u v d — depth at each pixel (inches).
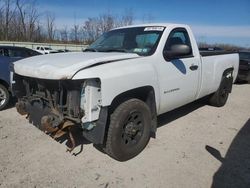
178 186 124.6
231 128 199.9
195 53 194.7
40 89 142.2
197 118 221.3
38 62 143.3
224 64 240.4
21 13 1861.5
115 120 137.1
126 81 134.8
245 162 147.3
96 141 131.2
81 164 141.9
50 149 157.6
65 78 121.0
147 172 135.7
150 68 149.6
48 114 138.3
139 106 145.9
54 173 133.1
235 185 126.1
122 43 177.3
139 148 151.3
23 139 171.8
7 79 237.1
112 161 145.6
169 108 177.3
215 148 164.1
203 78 206.2
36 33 1918.1
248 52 495.2
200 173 135.4
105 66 130.5
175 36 177.5
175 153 155.9
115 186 124.0
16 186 122.4
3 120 209.2
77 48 1587.1
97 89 126.8
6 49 252.2
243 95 339.6
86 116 127.1
